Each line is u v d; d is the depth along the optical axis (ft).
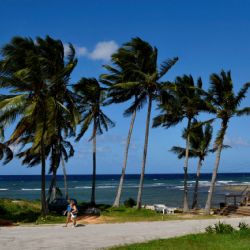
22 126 90.79
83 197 275.18
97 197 277.44
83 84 109.40
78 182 540.52
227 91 111.14
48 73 94.79
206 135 148.66
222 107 113.80
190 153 149.89
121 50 117.80
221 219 100.63
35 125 96.02
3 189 370.73
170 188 385.70
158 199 260.21
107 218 98.73
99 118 132.98
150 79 115.96
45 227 81.05
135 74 118.01
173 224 87.71
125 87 114.01
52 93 98.37
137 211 110.93
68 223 88.58
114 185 448.65
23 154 134.72
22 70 87.25
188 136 133.90
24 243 59.52
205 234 65.51
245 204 122.31
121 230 76.18
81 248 55.16
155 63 119.03
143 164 117.70
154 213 110.63
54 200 113.19
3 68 90.22
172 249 51.44
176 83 129.59
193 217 106.52
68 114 100.78
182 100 129.80
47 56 98.63
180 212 133.28
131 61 119.03
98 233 71.46
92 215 104.01
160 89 116.57
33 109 87.51
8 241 61.41
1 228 78.69
